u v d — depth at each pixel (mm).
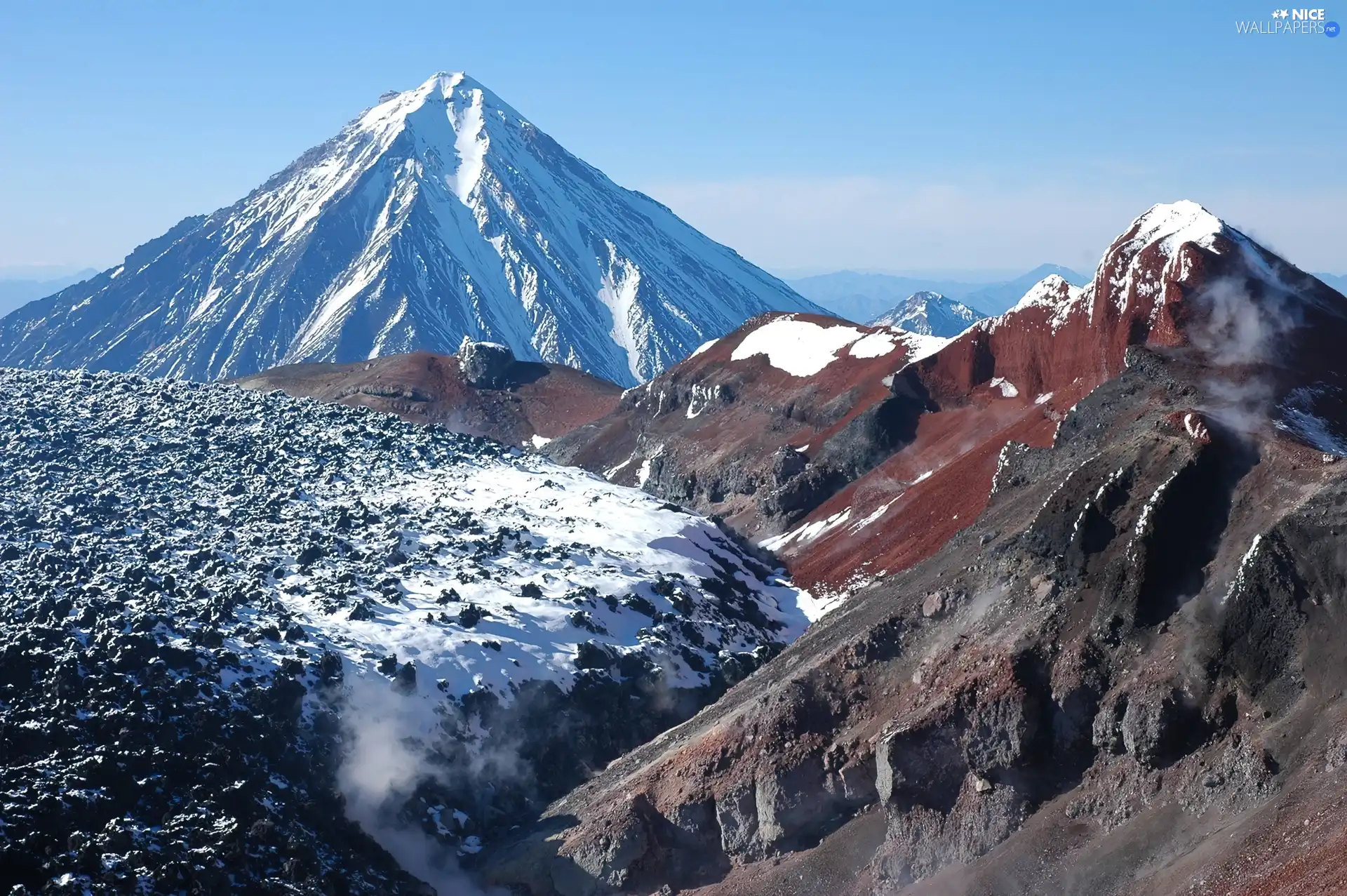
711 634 90875
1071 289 118625
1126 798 50906
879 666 61562
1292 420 67000
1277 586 51062
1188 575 54844
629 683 80688
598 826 63281
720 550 109125
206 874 55875
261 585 84562
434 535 97750
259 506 102125
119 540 91438
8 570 83062
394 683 74000
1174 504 56125
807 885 56812
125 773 60375
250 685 70438
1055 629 55875
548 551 96062
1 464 106938
